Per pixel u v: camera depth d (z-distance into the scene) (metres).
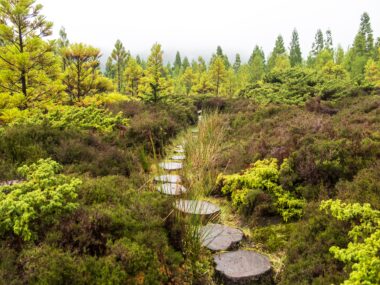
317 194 3.82
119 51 31.34
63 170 4.20
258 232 3.59
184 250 2.87
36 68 9.76
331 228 2.69
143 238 2.57
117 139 6.09
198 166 5.00
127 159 5.09
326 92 12.62
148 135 6.51
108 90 12.59
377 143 4.10
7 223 2.31
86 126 6.21
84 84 11.72
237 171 5.14
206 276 2.81
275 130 6.54
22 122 6.15
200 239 3.09
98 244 2.44
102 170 4.47
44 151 4.52
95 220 2.55
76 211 2.67
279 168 4.54
